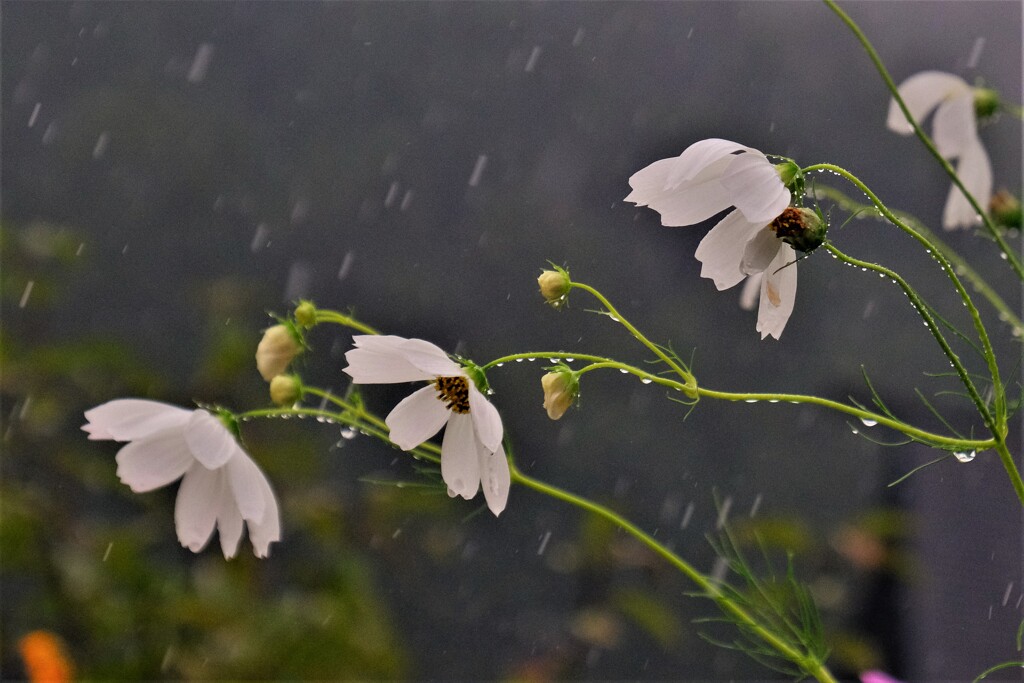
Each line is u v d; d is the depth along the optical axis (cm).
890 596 119
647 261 162
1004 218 87
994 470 118
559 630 136
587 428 151
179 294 166
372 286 167
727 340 156
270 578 113
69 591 105
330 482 130
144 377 119
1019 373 107
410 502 123
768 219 77
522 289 162
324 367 159
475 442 81
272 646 106
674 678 129
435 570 136
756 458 148
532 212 170
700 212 79
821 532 130
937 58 163
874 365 144
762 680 129
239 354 123
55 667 98
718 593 83
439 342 160
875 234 146
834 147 163
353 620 109
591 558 120
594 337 156
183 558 115
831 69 169
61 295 129
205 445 81
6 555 105
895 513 120
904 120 88
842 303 148
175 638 106
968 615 116
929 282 141
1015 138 128
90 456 112
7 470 109
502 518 145
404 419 82
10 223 151
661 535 145
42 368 112
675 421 152
